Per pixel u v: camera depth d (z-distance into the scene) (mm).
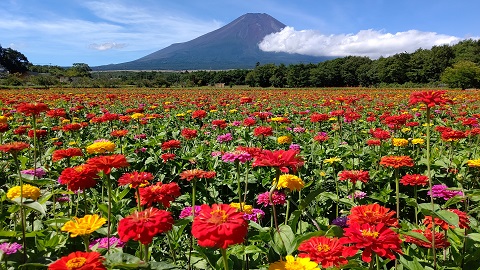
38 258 3033
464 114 15164
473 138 10883
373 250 2598
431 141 11383
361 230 2748
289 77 107875
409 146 10211
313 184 7055
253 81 111250
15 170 7176
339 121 10438
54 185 5750
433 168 7508
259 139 9977
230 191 7410
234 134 12492
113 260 2598
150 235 2490
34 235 3551
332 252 2684
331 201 6484
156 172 7996
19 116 15383
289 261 2551
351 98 16688
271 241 3215
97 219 2906
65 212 5445
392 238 2611
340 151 8789
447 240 3887
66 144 10641
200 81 107812
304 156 8375
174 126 15492
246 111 17562
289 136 8023
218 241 2268
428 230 3975
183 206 6520
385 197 6344
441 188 4609
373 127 14070
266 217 6473
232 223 2330
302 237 3109
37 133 7152
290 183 3469
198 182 6504
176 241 4047
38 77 72625
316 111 21031
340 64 114062
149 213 2689
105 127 13617
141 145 9336
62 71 110750
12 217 4480
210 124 15008
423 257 3994
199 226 2367
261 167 7688
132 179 3500
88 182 3797
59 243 3719
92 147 4578
